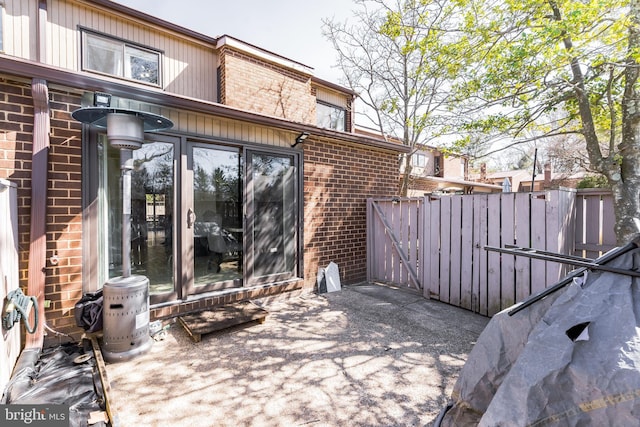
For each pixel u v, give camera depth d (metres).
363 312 4.41
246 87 6.10
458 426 1.97
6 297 2.36
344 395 2.49
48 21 4.45
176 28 5.58
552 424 1.31
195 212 4.13
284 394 2.50
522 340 1.82
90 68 4.82
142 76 5.35
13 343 2.60
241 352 3.21
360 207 6.14
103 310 3.02
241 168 4.54
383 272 5.98
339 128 8.41
